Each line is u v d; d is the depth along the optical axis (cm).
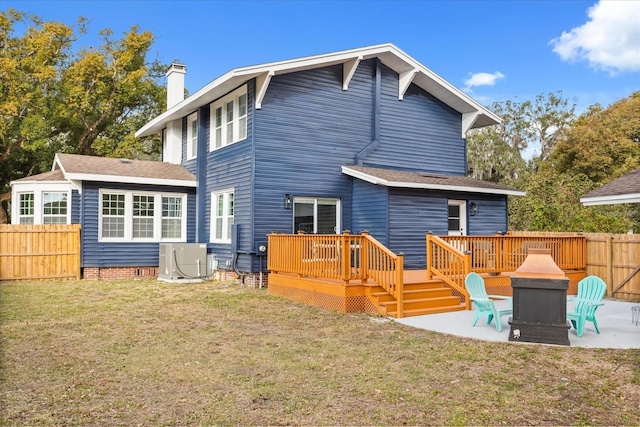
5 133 2559
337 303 1005
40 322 880
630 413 476
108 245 1580
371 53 1484
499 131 4041
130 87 2789
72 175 1480
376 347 720
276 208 1373
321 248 1054
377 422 448
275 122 1380
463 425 445
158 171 1706
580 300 852
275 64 1320
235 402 495
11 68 2502
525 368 620
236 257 1412
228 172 1499
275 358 654
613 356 677
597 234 1350
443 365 629
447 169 1706
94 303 1090
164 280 1530
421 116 1658
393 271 971
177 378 567
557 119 3916
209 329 832
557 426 445
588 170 3278
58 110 2662
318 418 456
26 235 1492
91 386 538
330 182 1468
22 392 517
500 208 1614
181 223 1711
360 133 1533
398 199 1384
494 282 1233
